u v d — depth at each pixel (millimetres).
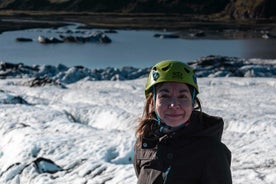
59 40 112875
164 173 3100
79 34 133375
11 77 56250
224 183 2977
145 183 3191
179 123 3135
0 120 17203
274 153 11633
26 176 11500
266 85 41875
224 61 69250
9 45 104062
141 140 3361
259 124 17516
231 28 160250
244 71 59781
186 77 3131
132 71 59562
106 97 29000
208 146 3029
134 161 3410
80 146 13375
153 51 94688
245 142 13742
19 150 13766
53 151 13180
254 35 135000
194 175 3057
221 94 33094
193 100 3209
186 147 3061
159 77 3152
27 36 124750
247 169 9891
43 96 31969
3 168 13570
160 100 3162
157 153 3145
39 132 15367
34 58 84500
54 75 58594
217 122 3113
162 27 160250
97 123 20891
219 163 3000
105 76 56406
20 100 25516
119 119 20078
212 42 114000
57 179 11039
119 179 10047
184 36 129750
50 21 184125
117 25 166375
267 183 8750
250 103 26891
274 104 26422
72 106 23297
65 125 16594
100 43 111125
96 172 10953
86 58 84750
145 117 3389
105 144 13234
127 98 28406
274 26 172875
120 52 93375
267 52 94312
